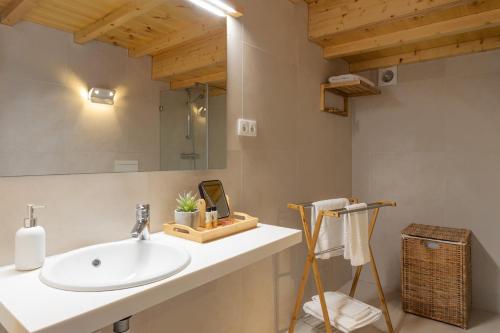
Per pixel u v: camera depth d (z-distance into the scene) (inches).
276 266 84.6
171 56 58.4
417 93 111.7
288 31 88.0
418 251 96.2
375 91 110.7
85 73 47.1
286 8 87.3
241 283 74.0
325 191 106.0
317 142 101.6
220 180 69.0
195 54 62.7
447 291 91.6
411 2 77.1
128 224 53.8
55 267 39.1
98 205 49.9
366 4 84.2
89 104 47.7
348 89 105.8
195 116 63.3
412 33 88.9
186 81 61.4
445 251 91.7
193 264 41.3
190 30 61.6
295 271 91.5
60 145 44.8
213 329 67.4
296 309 79.5
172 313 59.4
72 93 45.8
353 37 95.3
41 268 38.5
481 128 101.0
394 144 116.1
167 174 59.3
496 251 99.1
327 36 93.3
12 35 40.4
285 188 87.7
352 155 124.7
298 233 59.9
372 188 120.7
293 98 90.4
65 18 45.0
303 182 95.0
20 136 41.1
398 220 115.7
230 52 70.3
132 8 52.6
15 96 40.6
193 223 55.5
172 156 59.5
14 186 41.6
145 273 47.3
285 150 87.6
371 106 120.5
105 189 50.8
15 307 29.5
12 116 40.4
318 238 77.3
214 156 67.3
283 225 86.8
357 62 118.7
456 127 105.0
